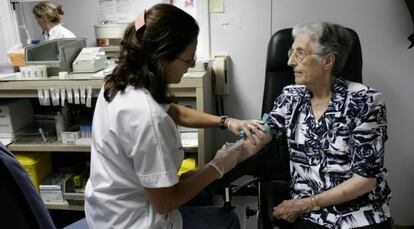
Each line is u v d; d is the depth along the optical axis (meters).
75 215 2.23
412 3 1.75
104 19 2.11
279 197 1.45
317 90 1.32
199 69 1.83
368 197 1.28
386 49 1.93
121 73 1.05
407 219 2.19
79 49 2.02
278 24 1.98
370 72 1.98
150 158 0.98
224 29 2.03
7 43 2.21
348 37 1.28
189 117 1.51
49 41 2.01
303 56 1.26
